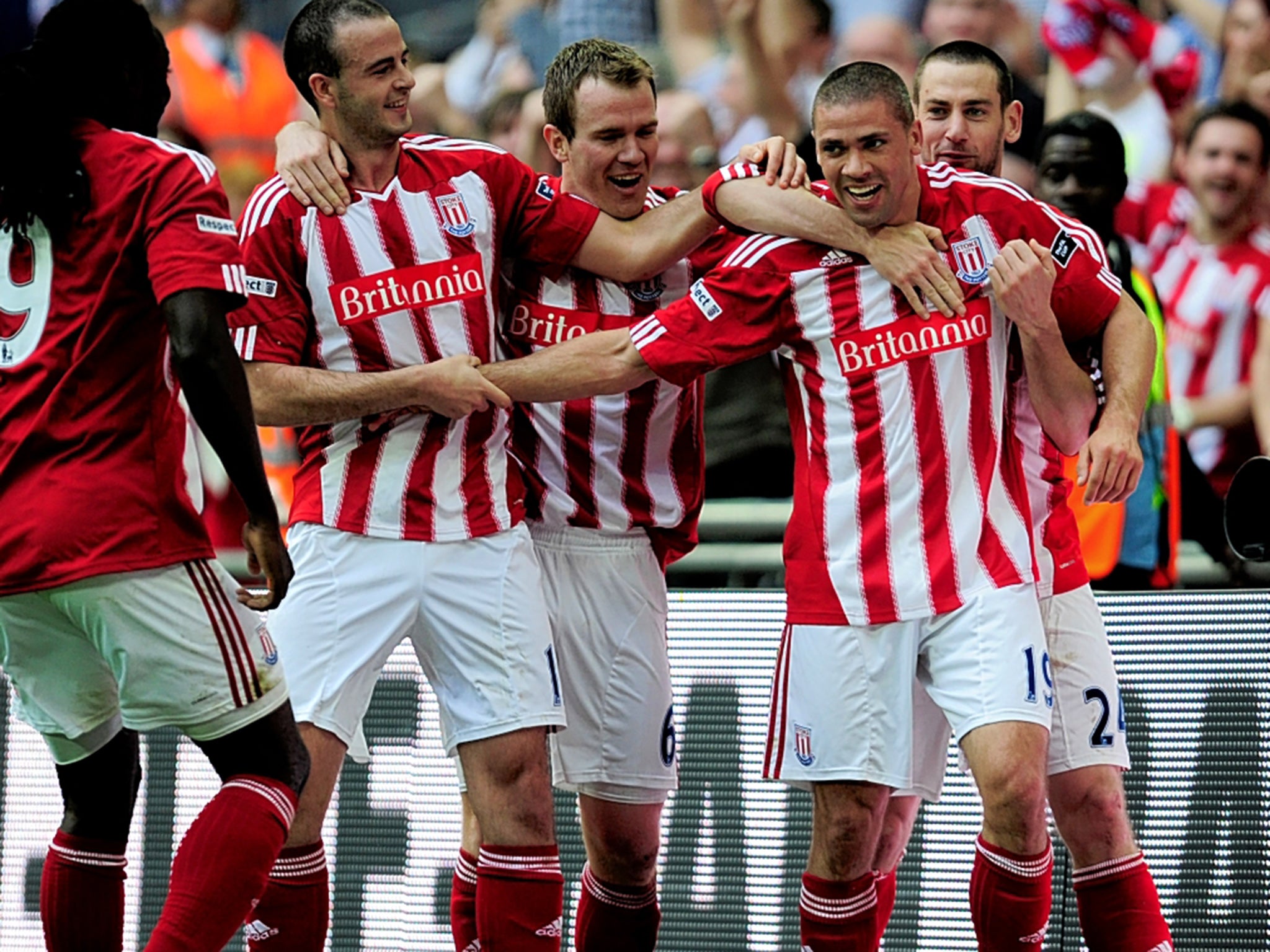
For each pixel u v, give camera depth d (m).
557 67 14.37
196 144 24.34
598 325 14.54
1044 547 13.80
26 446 11.39
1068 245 13.20
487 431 13.67
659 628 14.84
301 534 13.73
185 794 16.66
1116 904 13.44
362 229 13.48
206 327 10.98
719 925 15.90
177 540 11.55
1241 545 15.33
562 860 16.42
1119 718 13.82
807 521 13.33
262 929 13.42
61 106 11.45
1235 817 15.25
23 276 11.49
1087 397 13.09
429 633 13.54
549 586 14.58
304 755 12.16
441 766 16.36
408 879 16.27
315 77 13.45
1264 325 21.72
